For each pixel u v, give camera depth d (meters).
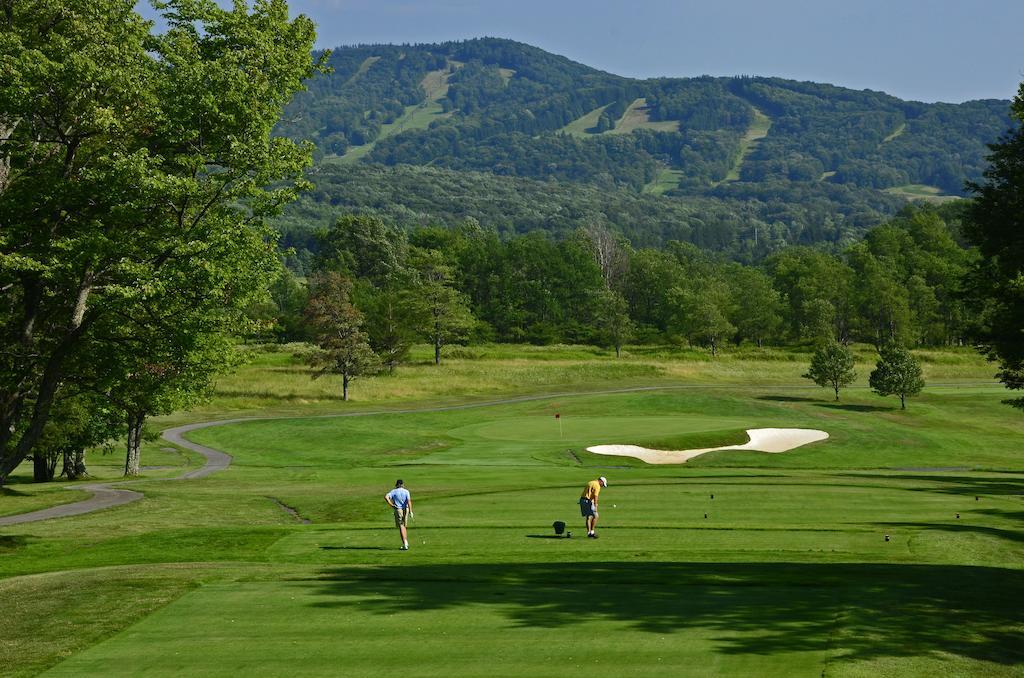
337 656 12.77
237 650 13.30
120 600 16.86
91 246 23.28
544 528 26.75
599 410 88.00
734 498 33.41
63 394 31.66
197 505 34.94
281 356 123.06
